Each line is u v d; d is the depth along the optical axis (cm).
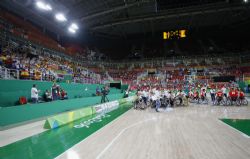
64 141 613
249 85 2486
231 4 2781
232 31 4003
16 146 565
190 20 3431
